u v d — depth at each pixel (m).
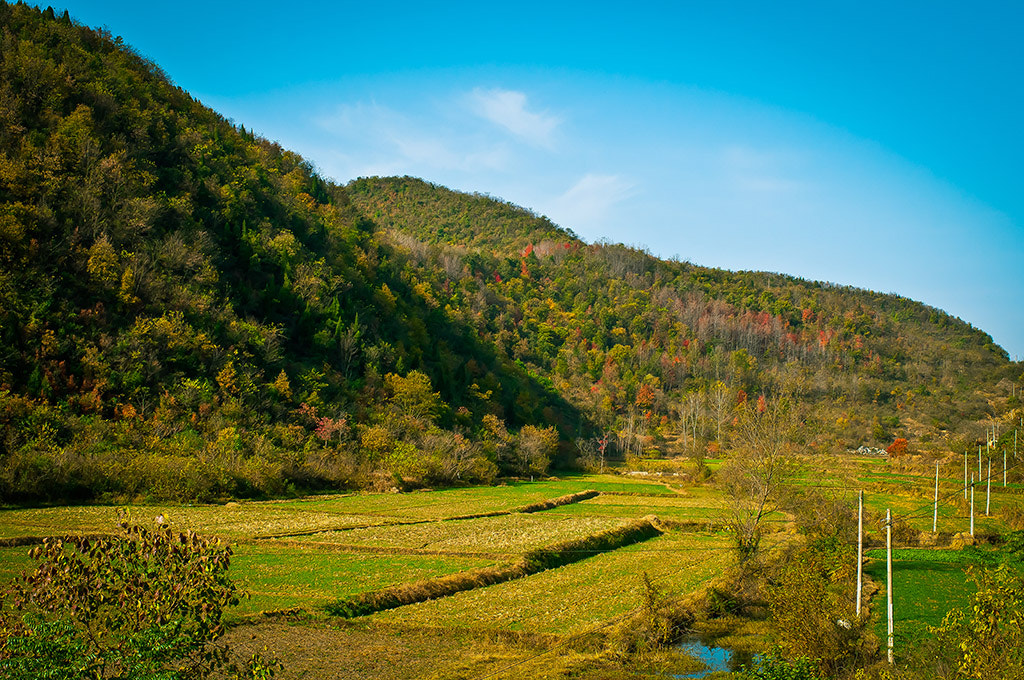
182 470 69.75
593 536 60.41
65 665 14.19
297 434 91.31
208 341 94.19
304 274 125.56
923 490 93.44
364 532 59.16
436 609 38.69
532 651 32.72
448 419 122.94
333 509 72.69
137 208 102.56
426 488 97.19
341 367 118.81
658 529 71.12
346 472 89.81
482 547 54.19
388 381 119.88
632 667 31.92
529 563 49.94
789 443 52.78
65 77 113.44
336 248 149.38
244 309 111.06
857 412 188.62
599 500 95.31
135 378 82.62
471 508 78.31
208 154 136.00
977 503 85.50
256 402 93.19
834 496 52.94
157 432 77.31
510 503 84.25
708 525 72.94
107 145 111.94
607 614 38.62
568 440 154.12
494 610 38.84
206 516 62.88
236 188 133.50
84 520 53.59
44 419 69.75
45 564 15.12
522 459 124.50
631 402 199.00
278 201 146.00
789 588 32.22
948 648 25.06
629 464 145.38
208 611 16.03
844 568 40.56
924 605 42.09
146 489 68.12
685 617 39.56
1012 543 58.66
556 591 43.53
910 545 64.56
